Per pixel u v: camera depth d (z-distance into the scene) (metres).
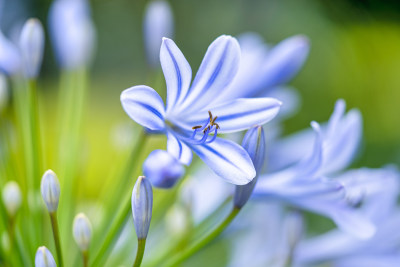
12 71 0.43
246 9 1.04
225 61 0.36
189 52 1.15
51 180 0.37
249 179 0.35
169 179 0.36
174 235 0.42
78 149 0.42
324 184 0.38
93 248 0.40
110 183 0.43
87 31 0.45
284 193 0.39
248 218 0.45
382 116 0.95
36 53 0.40
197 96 0.36
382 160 0.86
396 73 0.98
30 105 0.40
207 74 0.36
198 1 1.15
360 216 0.40
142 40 1.24
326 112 0.98
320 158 0.37
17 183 0.41
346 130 0.39
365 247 0.43
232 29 1.08
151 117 0.35
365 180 0.41
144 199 0.35
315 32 1.03
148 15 0.45
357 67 1.01
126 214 0.38
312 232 0.65
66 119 0.43
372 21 1.04
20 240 0.39
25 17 1.07
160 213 0.43
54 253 0.41
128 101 0.34
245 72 0.42
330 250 0.44
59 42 0.45
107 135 0.72
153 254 0.43
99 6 1.23
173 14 1.17
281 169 0.46
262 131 0.36
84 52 0.44
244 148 0.36
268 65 0.42
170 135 0.36
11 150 0.42
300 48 0.42
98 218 0.42
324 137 0.40
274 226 0.46
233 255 0.47
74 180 0.42
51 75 1.10
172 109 0.36
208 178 0.44
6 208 0.39
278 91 0.47
